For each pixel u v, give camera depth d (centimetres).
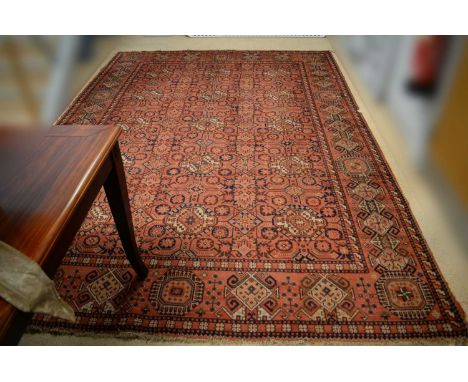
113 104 213
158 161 169
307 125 194
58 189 70
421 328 105
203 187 154
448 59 140
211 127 193
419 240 130
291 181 157
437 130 146
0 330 49
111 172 90
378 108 195
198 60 267
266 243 130
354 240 130
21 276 55
